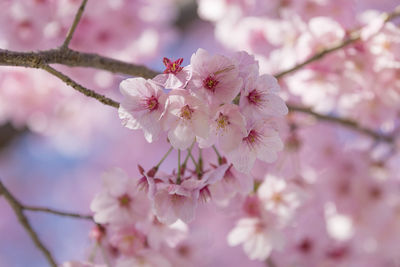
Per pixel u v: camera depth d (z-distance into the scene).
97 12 4.21
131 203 2.78
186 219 2.30
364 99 4.01
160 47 5.70
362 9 6.40
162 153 8.04
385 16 3.29
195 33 9.27
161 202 2.33
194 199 2.29
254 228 3.10
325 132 5.05
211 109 2.12
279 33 4.30
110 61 2.96
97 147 8.30
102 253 2.92
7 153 8.75
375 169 4.95
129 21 4.91
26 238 8.48
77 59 2.76
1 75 5.31
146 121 2.16
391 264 5.43
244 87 2.15
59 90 5.65
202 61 2.11
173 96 2.08
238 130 2.16
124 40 4.80
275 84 2.21
